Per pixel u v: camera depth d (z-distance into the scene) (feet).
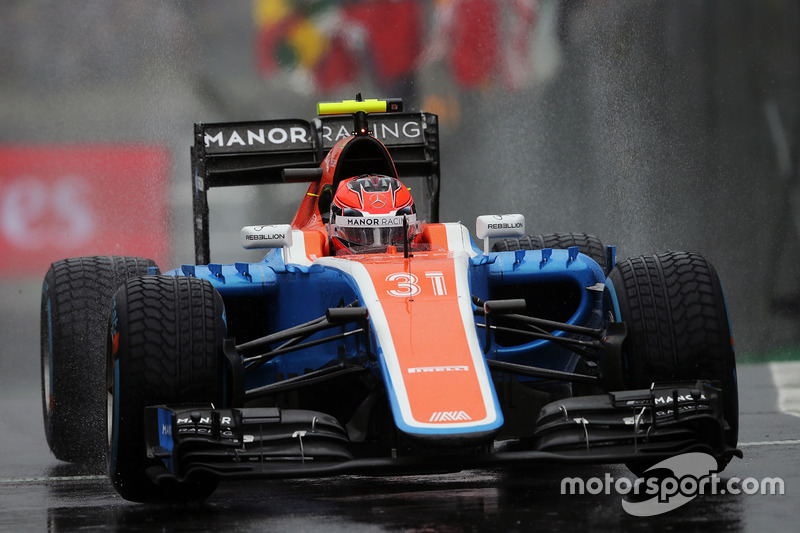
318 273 81.87
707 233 193.88
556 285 87.76
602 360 75.10
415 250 86.84
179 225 197.06
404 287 74.95
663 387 71.46
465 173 209.56
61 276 97.60
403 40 214.07
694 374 73.20
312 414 70.38
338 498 75.15
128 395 70.79
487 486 77.97
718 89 207.51
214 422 67.36
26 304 179.83
